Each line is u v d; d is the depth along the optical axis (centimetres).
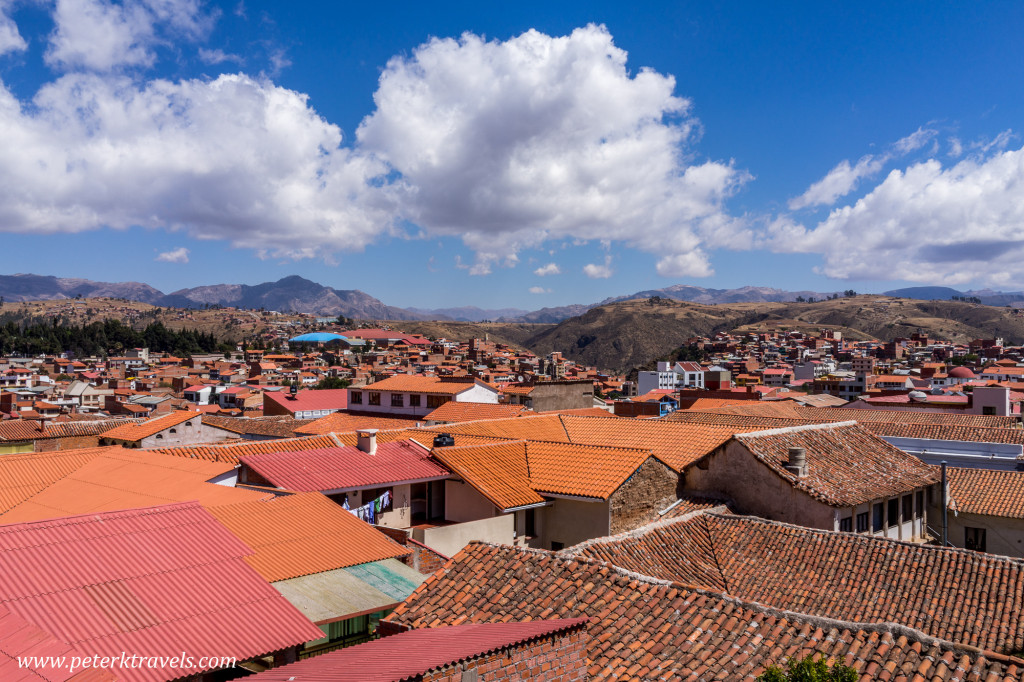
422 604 1641
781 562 2173
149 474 2761
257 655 1445
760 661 1280
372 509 2658
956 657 1215
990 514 2995
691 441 3331
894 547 2136
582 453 2978
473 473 2784
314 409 8881
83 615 1409
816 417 5409
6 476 2830
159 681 1284
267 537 2038
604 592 1566
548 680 1126
